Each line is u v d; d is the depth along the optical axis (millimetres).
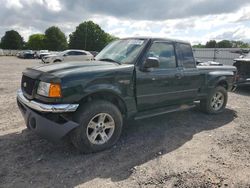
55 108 3242
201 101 5871
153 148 3908
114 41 5117
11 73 14102
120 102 4008
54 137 3342
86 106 3500
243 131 4871
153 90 4352
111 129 3826
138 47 4316
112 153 3684
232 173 3215
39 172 3088
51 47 83938
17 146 3775
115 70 3768
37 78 3494
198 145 4078
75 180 2947
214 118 5711
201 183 2957
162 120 5379
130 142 4117
